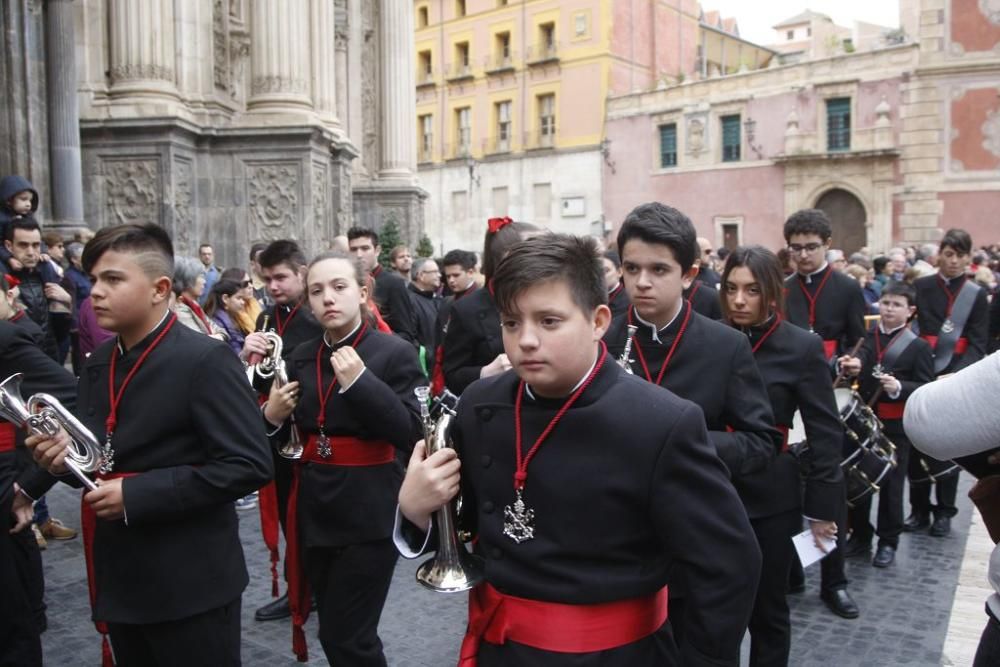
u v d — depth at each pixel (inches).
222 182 472.7
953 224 1261.1
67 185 417.4
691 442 77.0
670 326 127.6
